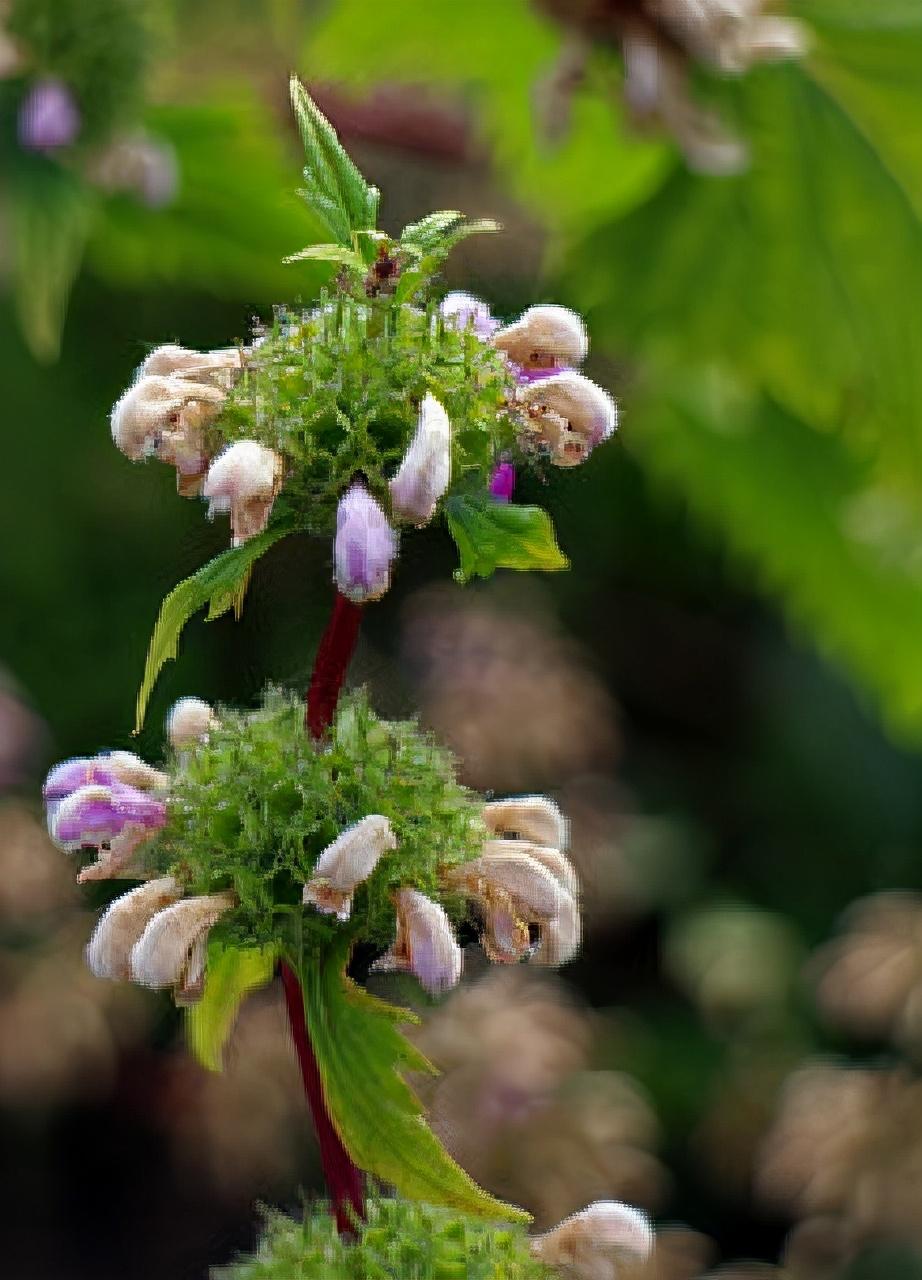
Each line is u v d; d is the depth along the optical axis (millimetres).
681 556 2525
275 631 690
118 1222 2082
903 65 929
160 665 619
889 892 2102
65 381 1866
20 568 2016
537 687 1979
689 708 2633
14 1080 1950
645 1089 2135
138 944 626
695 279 1010
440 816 635
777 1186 1891
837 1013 1867
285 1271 631
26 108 917
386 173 1264
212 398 627
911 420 1027
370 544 611
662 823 2459
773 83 938
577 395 628
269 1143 1838
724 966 2270
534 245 1264
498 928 634
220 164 1024
